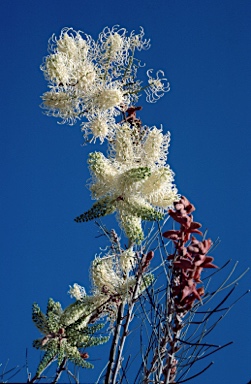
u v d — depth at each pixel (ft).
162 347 3.98
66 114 4.88
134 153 4.73
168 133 4.75
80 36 4.97
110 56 4.95
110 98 4.82
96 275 4.64
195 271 3.90
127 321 4.18
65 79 4.87
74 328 4.30
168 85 4.99
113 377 4.10
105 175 4.58
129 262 4.61
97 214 4.54
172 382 3.92
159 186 4.55
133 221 4.53
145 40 5.01
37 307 4.34
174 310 3.92
